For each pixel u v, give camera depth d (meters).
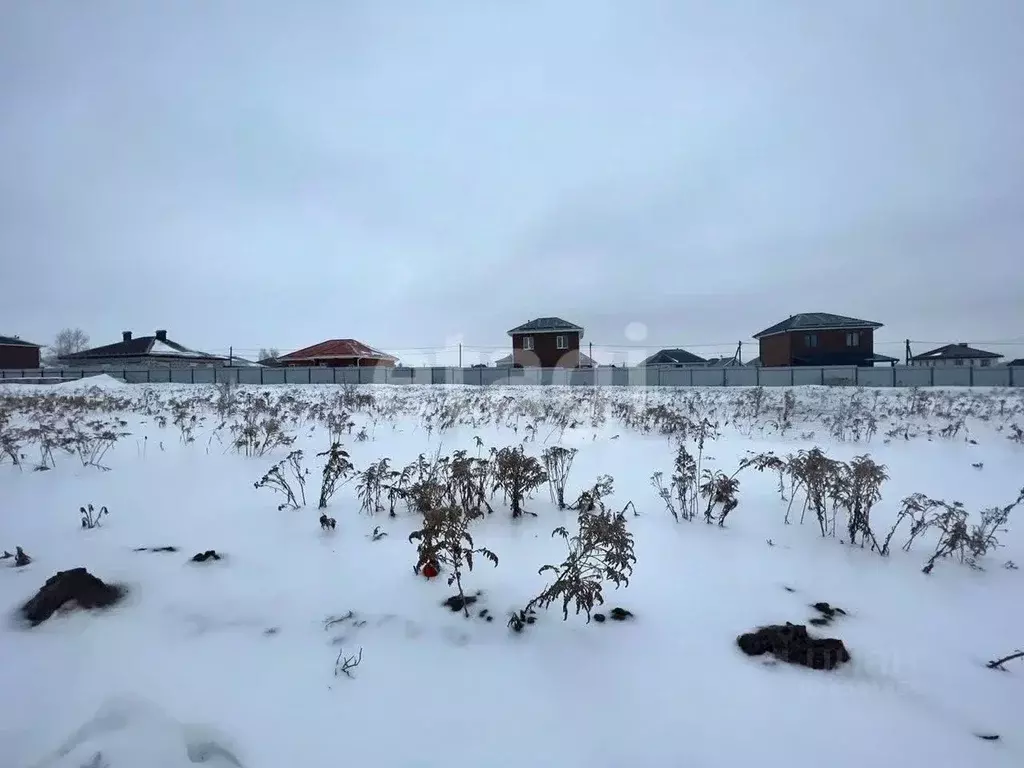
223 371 32.66
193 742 2.08
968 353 49.41
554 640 2.79
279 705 2.29
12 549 3.90
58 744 2.05
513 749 2.07
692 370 28.95
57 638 2.76
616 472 6.47
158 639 2.77
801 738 2.14
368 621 2.96
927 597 3.33
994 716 2.28
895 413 12.45
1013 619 3.09
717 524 4.57
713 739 2.13
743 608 3.15
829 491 4.59
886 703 2.36
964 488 5.96
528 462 4.78
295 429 9.71
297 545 3.99
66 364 49.66
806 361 37.91
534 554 3.87
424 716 2.24
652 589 3.37
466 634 2.84
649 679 2.49
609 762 2.01
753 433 10.11
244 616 3.01
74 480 5.85
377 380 32.41
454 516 3.37
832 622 3.02
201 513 4.74
